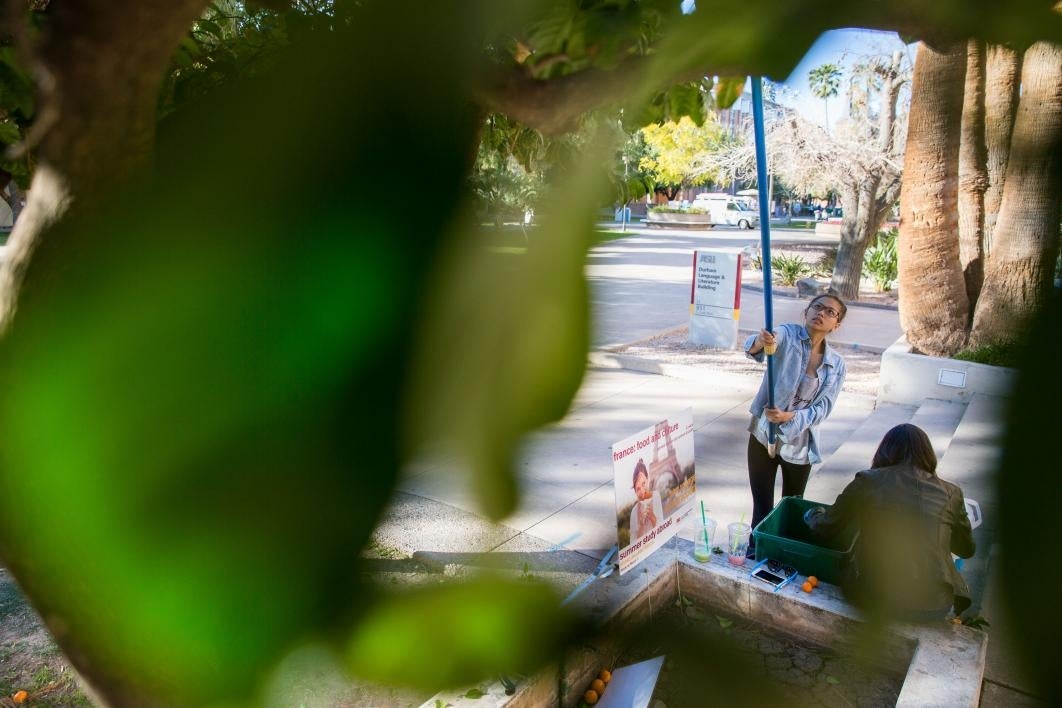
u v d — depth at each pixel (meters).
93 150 0.46
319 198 0.46
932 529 3.47
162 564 0.47
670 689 0.76
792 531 4.39
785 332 4.32
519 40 0.50
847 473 6.30
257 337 0.46
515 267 0.45
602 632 0.62
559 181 0.45
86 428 0.46
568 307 0.45
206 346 0.46
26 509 0.46
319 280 0.46
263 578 0.48
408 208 0.46
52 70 0.44
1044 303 0.44
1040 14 0.32
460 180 0.47
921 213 8.41
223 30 0.97
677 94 1.09
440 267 0.45
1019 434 0.44
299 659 0.50
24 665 3.64
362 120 0.47
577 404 0.46
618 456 3.53
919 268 8.44
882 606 3.50
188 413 0.46
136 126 0.46
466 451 0.47
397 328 0.46
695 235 30.17
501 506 0.47
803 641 3.76
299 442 0.46
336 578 0.49
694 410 8.00
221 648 0.48
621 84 0.45
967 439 6.20
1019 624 0.44
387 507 0.49
